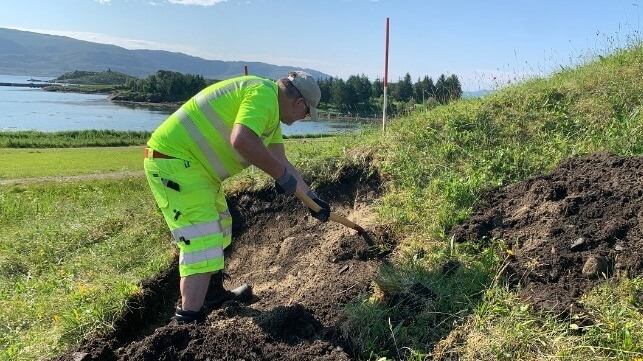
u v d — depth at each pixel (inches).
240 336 109.6
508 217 137.1
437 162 178.4
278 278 159.3
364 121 261.7
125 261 180.9
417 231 147.0
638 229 115.1
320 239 171.3
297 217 189.8
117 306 140.6
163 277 164.9
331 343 107.9
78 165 707.4
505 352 95.3
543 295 106.8
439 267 126.1
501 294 110.7
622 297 101.3
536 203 135.9
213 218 121.3
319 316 123.3
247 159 111.9
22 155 912.9
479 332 102.1
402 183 174.9
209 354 105.9
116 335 134.3
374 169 188.2
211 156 121.6
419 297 115.5
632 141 166.1
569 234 121.5
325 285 138.5
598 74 222.8
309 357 103.4
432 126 205.3
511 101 214.2
